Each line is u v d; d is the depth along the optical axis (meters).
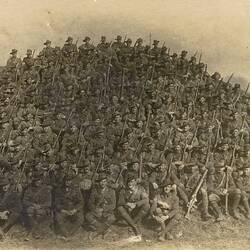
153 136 22.05
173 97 23.58
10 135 22.34
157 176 20.64
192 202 20.72
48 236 20.05
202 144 22.08
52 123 22.75
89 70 25.17
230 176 21.17
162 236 19.97
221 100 23.67
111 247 19.62
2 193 20.67
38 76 25.08
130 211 20.22
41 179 20.59
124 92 24.31
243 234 20.30
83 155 21.38
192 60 25.80
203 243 19.81
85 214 20.17
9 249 19.53
